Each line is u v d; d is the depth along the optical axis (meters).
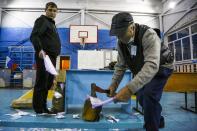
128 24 1.17
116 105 2.76
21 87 8.51
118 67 1.62
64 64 7.27
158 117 1.34
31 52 9.15
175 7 8.69
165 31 9.56
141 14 9.76
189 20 7.70
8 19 9.27
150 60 1.15
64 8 9.43
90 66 6.92
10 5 9.25
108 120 1.89
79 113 2.25
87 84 2.37
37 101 2.18
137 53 1.34
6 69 8.46
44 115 2.09
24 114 2.19
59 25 9.39
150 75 1.13
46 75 2.15
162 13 9.74
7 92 6.40
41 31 2.08
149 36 1.21
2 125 1.79
